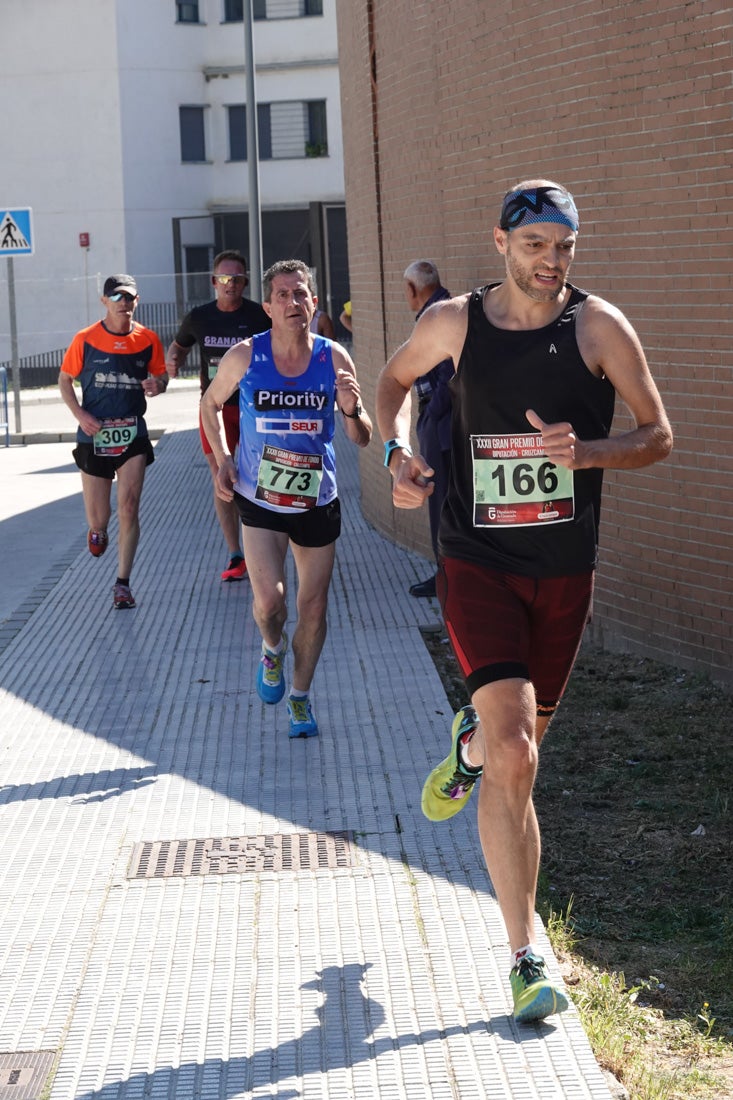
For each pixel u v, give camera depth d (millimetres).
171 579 9656
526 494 3619
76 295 39594
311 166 41438
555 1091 3301
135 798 5445
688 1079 3516
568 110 7309
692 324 6617
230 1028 3664
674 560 6938
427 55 9094
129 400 8695
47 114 39312
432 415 8117
